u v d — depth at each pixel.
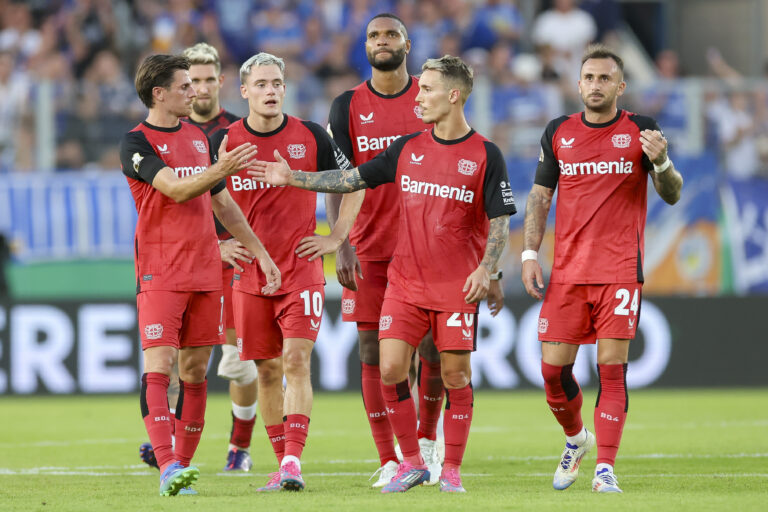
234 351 26.88
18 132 48.72
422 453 24.61
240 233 22.56
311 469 26.67
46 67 60.28
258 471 26.80
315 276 23.22
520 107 50.28
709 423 37.19
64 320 46.12
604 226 22.41
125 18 64.38
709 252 50.72
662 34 77.06
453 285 21.73
